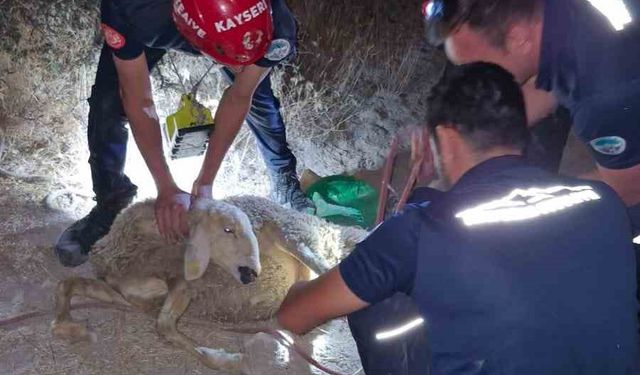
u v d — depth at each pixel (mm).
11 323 3428
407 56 6289
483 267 2045
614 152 2633
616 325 2107
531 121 3014
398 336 2547
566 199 2156
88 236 3908
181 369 3307
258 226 3529
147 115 3533
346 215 4340
